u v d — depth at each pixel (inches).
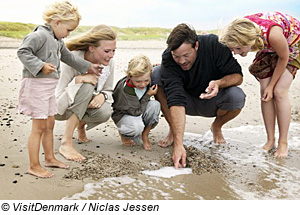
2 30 534.3
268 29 133.0
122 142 152.9
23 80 116.7
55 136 157.3
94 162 127.6
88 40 135.2
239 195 110.3
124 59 386.6
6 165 124.3
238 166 132.5
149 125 148.6
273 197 109.6
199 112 156.2
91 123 146.9
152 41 600.1
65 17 117.8
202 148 150.1
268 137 150.8
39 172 117.9
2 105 201.0
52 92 119.6
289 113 142.6
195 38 131.2
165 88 139.2
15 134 155.7
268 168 131.3
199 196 108.8
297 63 145.0
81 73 135.0
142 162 132.5
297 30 140.6
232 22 131.9
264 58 145.5
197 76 142.1
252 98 238.8
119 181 116.4
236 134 170.2
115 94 147.0
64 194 106.9
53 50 118.0
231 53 140.6
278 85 143.3
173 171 125.7
